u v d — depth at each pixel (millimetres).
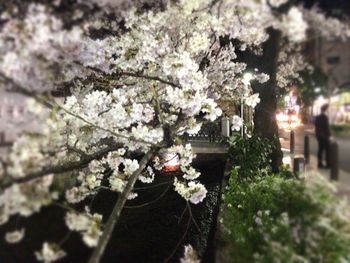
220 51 8883
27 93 4152
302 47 5480
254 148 8969
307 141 5203
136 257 7578
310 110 5449
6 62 4125
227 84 9086
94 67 7230
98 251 4316
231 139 11617
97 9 5566
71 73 6578
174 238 8594
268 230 4828
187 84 6594
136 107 7453
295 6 4598
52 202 4312
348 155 4324
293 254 3848
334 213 3764
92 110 7164
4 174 4000
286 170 7789
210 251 7371
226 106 10125
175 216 10250
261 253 4719
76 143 7367
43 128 4391
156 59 7344
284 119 8602
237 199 7215
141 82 8344
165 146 6699
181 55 6469
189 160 8461
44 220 8477
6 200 4035
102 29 7152
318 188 4004
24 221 8547
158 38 7160
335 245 3742
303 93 5727
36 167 4082
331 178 4227
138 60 7391
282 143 11422
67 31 4785
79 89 7902
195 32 6691
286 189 5312
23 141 3986
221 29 6039
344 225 3750
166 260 7449
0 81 4176
